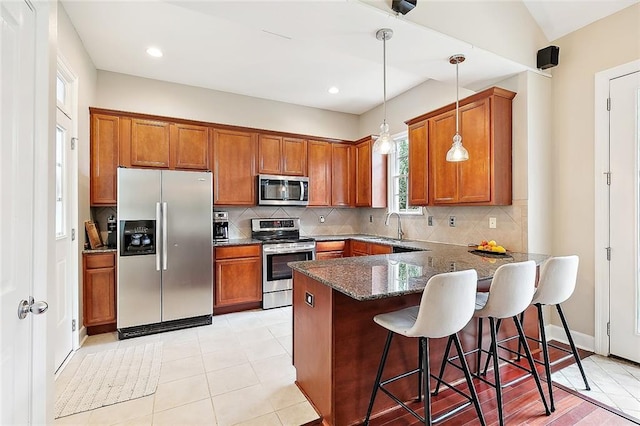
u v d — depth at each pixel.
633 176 2.44
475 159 2.95
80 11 2.58
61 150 2.58
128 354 2.70
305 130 4.96
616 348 2.54
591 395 2.05
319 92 4.42
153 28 2.84
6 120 1.03
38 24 1.23
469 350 2.27
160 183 3.24
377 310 1.89
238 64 3.56
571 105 2.79
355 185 5.04
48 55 1.27
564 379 2.24
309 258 4.33
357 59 3.45
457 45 2.43
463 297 1.50
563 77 2.85
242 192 4.20
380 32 2.24
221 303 3.75
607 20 2.56
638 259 2.42
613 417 1.83
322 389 1.87
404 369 2.00
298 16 2.05
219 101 4.33
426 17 2.24
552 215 2.92
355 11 2.00
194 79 3.95
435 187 3.39
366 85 4.17
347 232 5.36
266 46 3.17
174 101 4.05
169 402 2.02
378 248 4.01
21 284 1.12
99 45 3.12
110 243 3.34
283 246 4.12
